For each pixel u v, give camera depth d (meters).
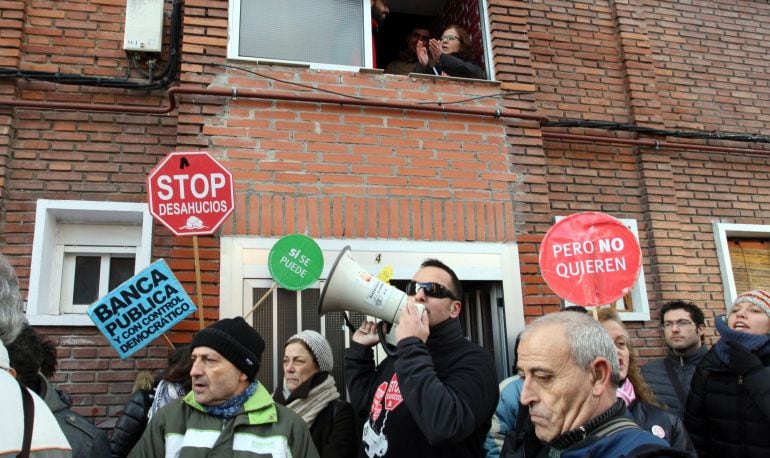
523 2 5.60
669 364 4.20
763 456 3.11
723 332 3.37
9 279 1.81
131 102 4.92
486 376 2.53
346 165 4.74
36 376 2.34
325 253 4.54
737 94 6.54
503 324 4.85
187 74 4.68
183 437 2.58
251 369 2.66
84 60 4.93
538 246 5.00
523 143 5.19
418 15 6.84
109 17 5.06
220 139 4.58
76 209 4.60
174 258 4.34
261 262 4.44
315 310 4.55
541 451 2.08
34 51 4.84
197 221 3.95
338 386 4.50
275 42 5.09
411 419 2.54
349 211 4.66
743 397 3.22
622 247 4.00
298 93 4.82
